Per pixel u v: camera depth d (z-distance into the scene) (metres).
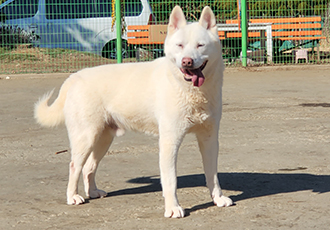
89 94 3.96
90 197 4.10
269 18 15.62
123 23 14.83
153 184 4.42
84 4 15.34
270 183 4.30
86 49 15.48
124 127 4.09
